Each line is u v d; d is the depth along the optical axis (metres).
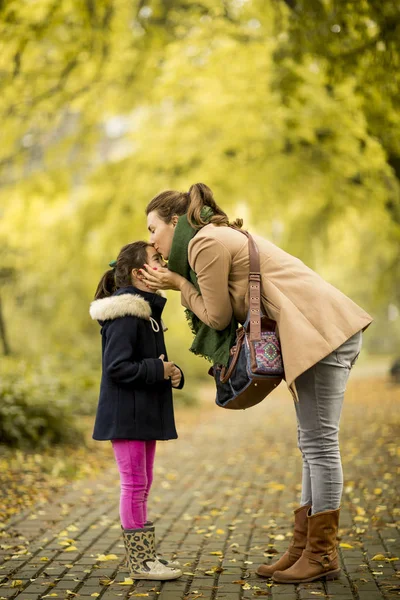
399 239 18.12
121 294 4.44
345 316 4.08
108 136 17.39
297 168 16.41
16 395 10.56
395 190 16.00
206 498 7.44
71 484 8.22
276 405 21.33
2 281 20.48
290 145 16.44
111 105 15.48
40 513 6.50
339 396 4.14
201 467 9.76
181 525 6.11
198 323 4.33
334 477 4.18
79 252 18.53
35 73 13.43
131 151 17.28
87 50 13.17
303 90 13.08
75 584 4.29
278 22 11.16
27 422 10.23
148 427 4.38
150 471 4.61
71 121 16.41
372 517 6.06
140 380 4.38
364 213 18.75
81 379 16.20
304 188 17.23
